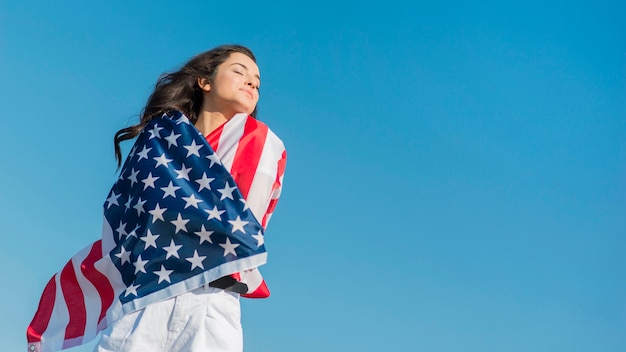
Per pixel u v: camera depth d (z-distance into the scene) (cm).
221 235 523
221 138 568
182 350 513
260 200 551
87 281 574
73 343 571
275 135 579
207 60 607
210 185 538
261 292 553
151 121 581
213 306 522
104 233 563
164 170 548
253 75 602
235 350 518
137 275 527
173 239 529
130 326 518
